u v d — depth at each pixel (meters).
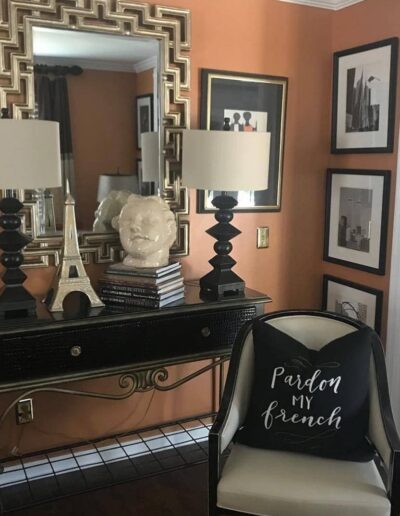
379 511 1.70
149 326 2.20
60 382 2.07
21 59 2.26
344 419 1.90
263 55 2.79
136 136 2.55
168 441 2.89
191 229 2.75
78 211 2.48
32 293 2.44
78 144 2.44
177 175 2.66
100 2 2.37
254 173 2.30
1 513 2.33
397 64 2.57
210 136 2.26
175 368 2.85
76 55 2.38
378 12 2.67
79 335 2.08
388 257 2.70
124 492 2.51
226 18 2.67
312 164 3.03
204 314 2.31
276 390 1.96
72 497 2.46
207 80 2.65
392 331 2.69
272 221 2.97
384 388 1.94
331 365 1.94
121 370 2.17
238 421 1.99
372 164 2.77
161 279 2.26
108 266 2.54
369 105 2.74
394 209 2.63
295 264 3.08
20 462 2.56
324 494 1.73
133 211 2.31
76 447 2.67
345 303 2.98
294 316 2.20
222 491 1.78
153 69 2.53
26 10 2.24
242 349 2.11
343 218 2.96
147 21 2.47
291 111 2.92
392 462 1.71
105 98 2.46
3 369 1.97
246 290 2.53
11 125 1.85
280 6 2.81
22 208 2.27
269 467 1.85
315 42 2.93
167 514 2.36
